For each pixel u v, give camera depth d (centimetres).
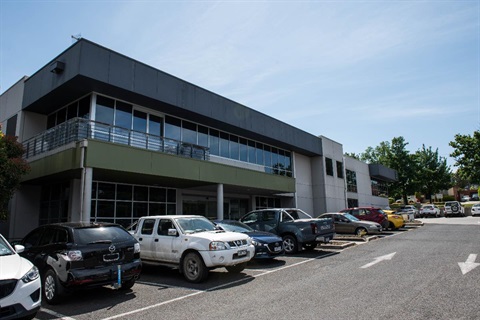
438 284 731
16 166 1258
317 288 746
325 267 1011
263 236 1141
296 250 1316
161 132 1859
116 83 1505
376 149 6744
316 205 3145
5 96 1942
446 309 559
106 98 1611
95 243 729
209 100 2002
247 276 932
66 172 1371
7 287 534
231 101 2172
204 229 984
